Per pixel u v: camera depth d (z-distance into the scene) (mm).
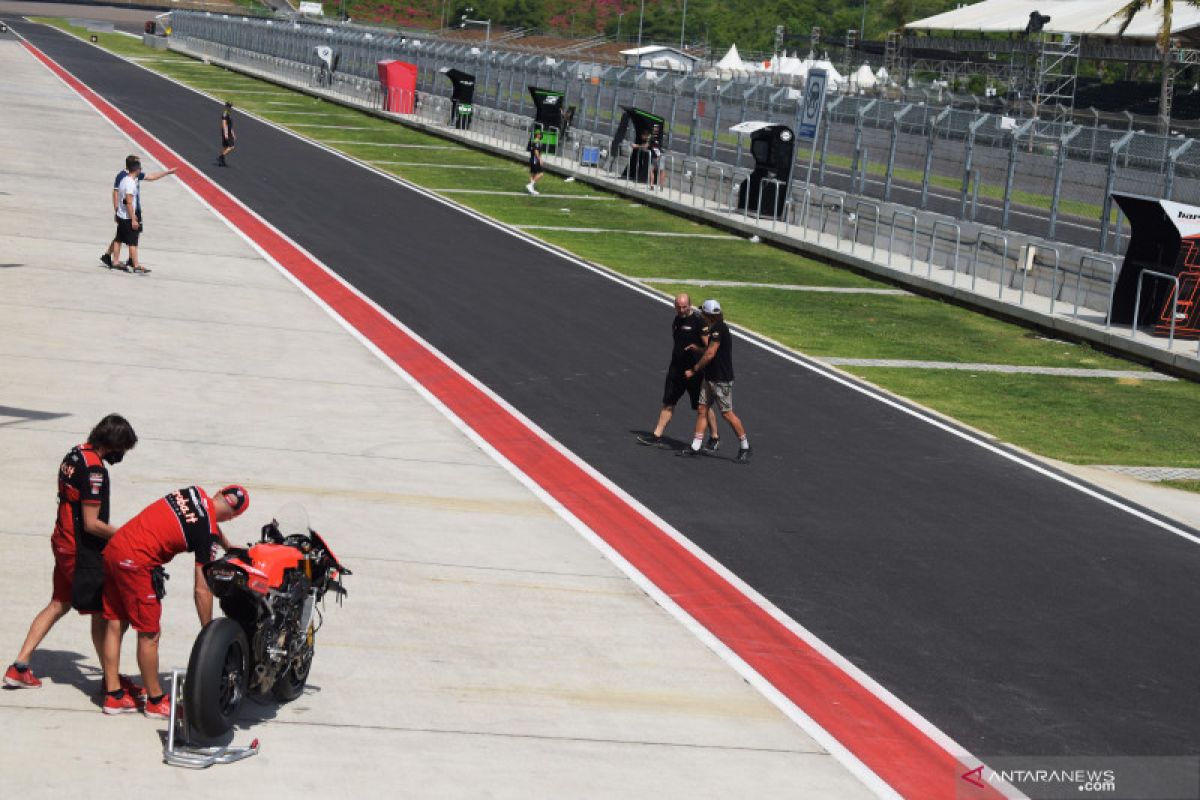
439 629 13945
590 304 34000
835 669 13945
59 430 19438
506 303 33188
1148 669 14609
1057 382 29797
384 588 14883
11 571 14227
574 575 16016
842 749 12086
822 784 11352
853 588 16422
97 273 31359
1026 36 99188
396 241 40938
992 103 91188
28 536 15305
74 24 178250
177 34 148375
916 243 41875
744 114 55875
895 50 122938
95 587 11305
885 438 23812
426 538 16719
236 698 10992
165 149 58312
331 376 24641
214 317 28359
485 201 52656
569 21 193000
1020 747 12422
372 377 24906
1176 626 15977
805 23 179500
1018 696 13633
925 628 15312
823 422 24594
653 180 59188
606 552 16953
